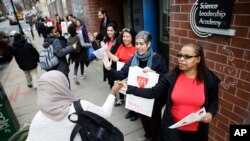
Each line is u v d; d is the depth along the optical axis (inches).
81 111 57.9
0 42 378.3
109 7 264.2
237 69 85.6
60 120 56.3
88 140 57.5
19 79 270.4
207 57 99.7
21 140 75.6
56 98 57.3
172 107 82.8
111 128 64.4
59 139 57.2
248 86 82.4
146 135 124.8
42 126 56.6
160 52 196.9
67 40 209.0
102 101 182.2
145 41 99.8
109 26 158.1
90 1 272.1
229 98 93.0
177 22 114.2
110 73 116.1
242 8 77.9
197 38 102.5
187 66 74.6
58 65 164.9
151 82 92.9
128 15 255.1
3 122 131.0
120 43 136.1
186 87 78.1
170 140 82.5
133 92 87.0
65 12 542.0
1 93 127.7
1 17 1419.8
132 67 97.2
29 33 786.8
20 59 210.8
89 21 289.3
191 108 78.4
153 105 99.3
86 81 228.8
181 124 72.8
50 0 841.5
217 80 77.5
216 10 87.6
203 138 83.3
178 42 117.0
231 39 85.1
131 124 144.5
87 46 214.7
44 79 58.3
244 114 87.1
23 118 170.2
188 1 102.6
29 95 214.5
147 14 186.2
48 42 167.0
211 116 75.4
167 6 172.2
